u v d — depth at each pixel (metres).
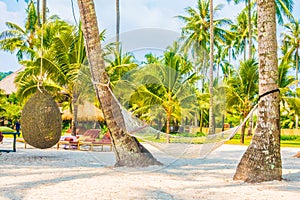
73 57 18.16
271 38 7.86
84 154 13.27
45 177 7.84
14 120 29.84
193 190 6.73
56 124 9.57
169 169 9.36
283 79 24.47
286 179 7.98
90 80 7.30
